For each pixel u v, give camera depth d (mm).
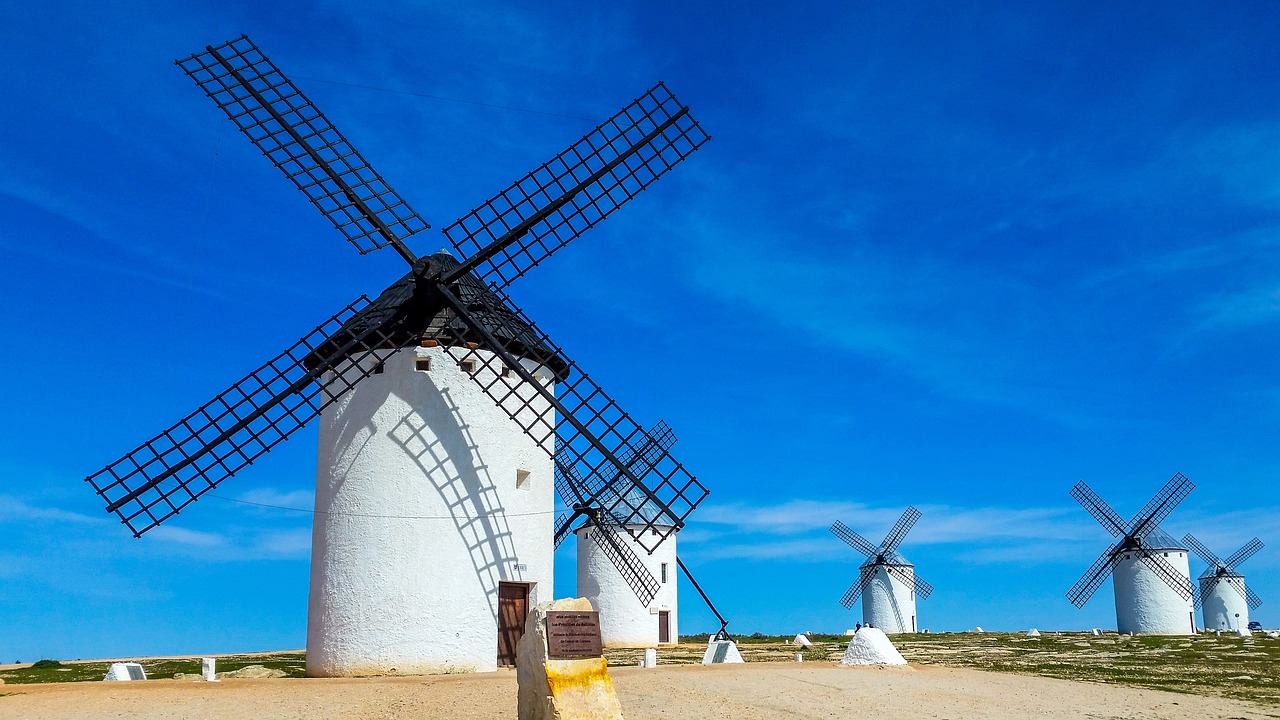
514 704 15391
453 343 22375
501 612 22203
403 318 22344
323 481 22484
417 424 21922
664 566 47344
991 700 17250
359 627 21125
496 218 22750
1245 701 17859
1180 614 51625
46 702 15438
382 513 21547
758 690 17250
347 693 16375
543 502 23328
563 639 12680
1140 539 52969
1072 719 15680
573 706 12328
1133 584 52656
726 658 23250
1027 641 43188
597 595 45875
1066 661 28422
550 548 23391
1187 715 16219
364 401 22250
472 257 22203
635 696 16500
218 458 21250
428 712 14828
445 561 21500
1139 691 19000
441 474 21812
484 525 22016
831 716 15289
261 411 21516
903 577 59969
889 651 21531
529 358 23359
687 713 15250
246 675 23812
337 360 21797
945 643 42031
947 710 16125
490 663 21562
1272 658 29516
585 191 23531
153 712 14688
